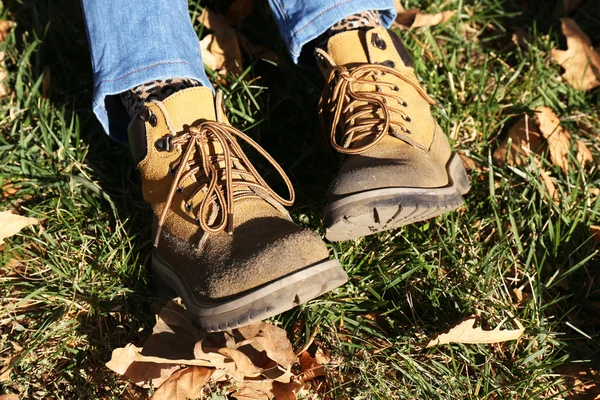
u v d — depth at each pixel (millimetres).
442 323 1630
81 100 2043
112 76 1586
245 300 1325
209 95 1562
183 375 1409
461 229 1810
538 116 2090
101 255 1686
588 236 1813
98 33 1617
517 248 1797
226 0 2387
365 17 1786
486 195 1915
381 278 1695
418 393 1522
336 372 1554
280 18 1804
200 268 1420
